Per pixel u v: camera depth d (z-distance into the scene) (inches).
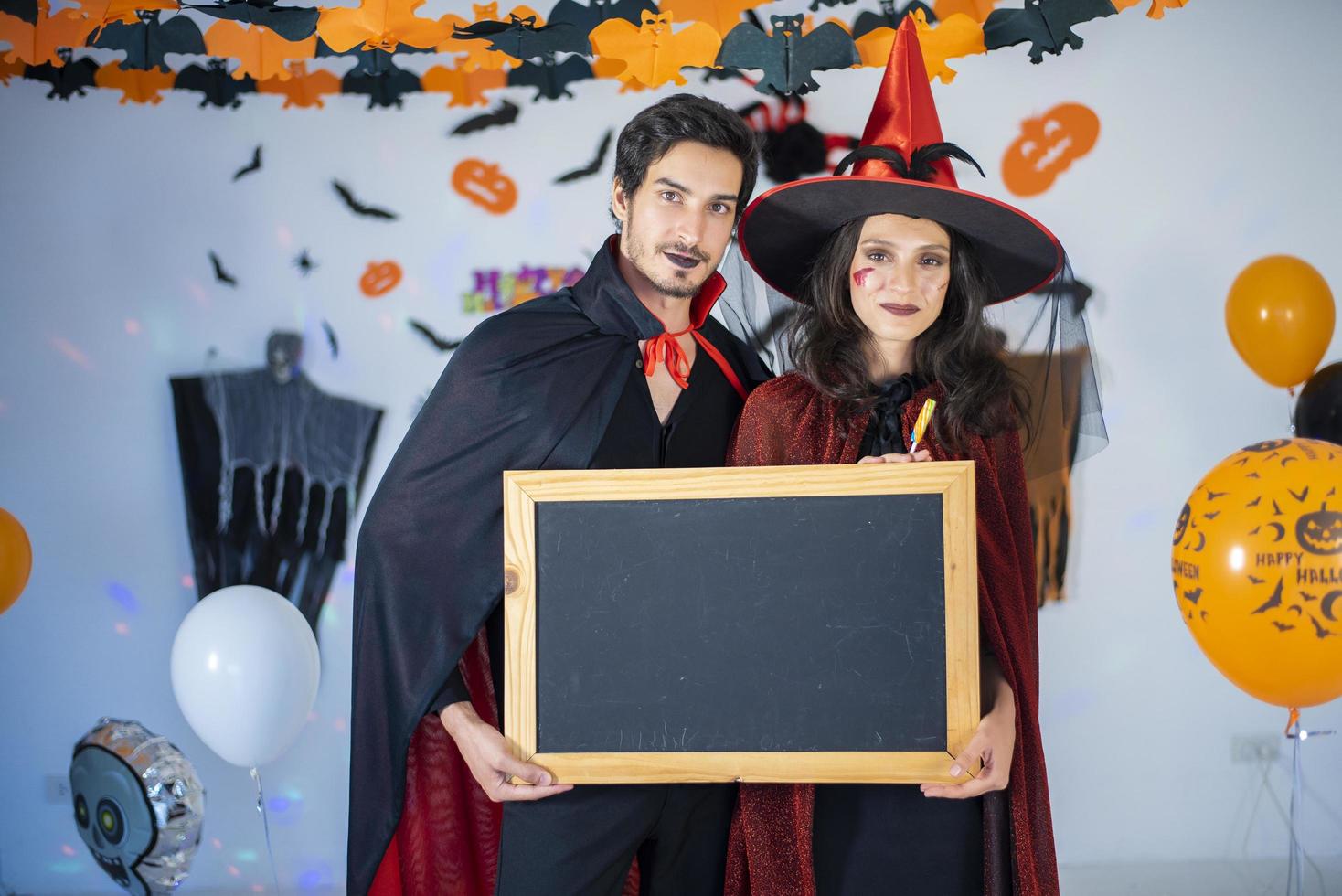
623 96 133.5
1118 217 133.1
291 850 133.4
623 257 72.8
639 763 57.4
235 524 132.7
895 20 108.8
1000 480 67.4
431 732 72.2
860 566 57.2
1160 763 134.3
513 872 65.1
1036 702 65.1
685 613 57.7
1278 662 76.7
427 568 68.7
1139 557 133.8
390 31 89.6
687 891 68.7
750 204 70.1
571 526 58.4
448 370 72.4
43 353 134.4
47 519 134.1
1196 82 133.3
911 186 64.1
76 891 133.4
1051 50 89.6
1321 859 132.9
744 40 90.9
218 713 90.5
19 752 134.0
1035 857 63.6
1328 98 133.2
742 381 76.0
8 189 134.3
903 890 61.6
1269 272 114.3
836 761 56.6
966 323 68.7
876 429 66.6
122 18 87.5
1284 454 77.8
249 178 134.6
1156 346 133.4
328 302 134.5
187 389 133.6
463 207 134.6
